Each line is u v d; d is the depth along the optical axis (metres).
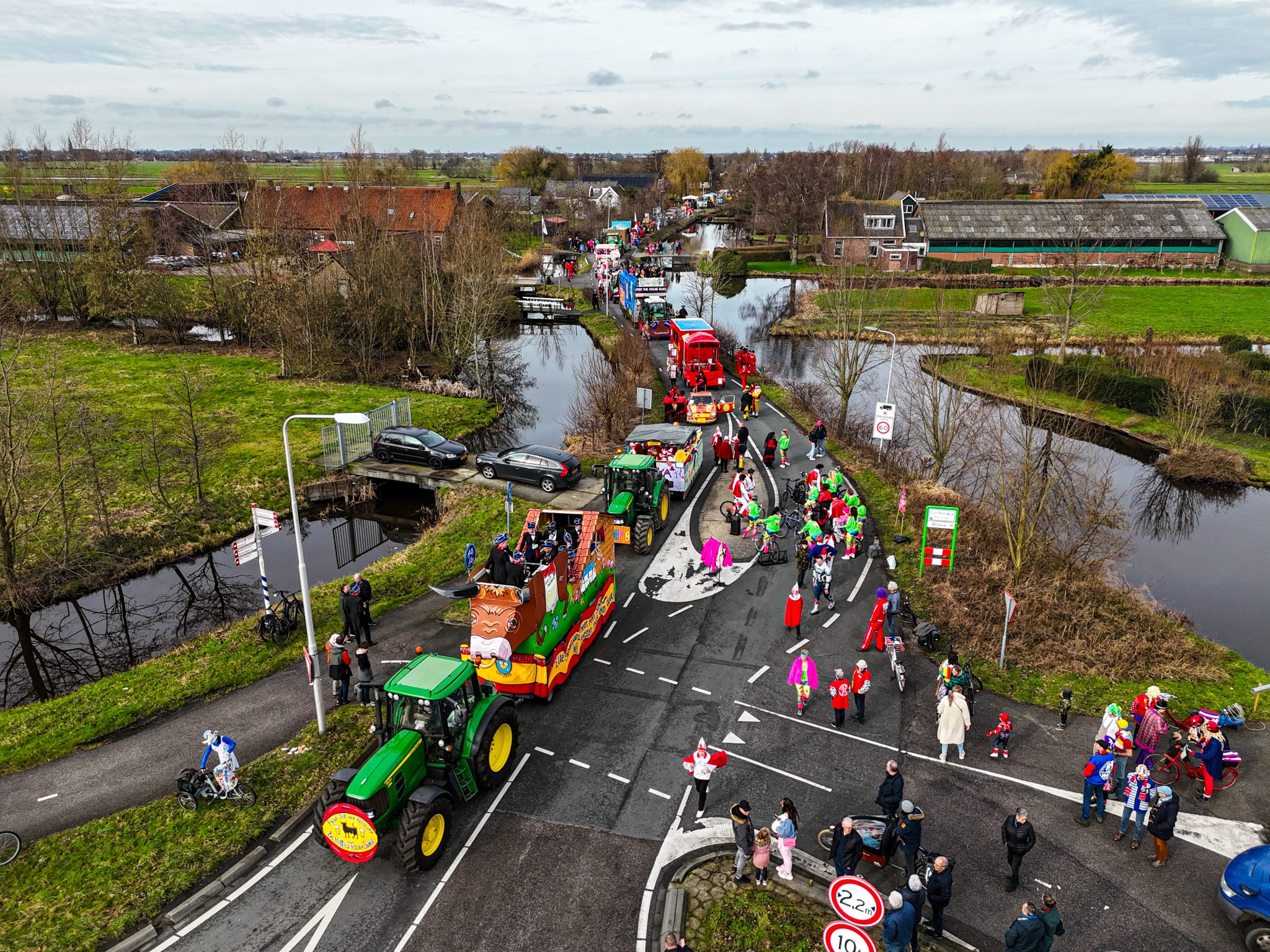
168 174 149.50
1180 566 30.56
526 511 30.73
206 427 37.53
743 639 22.45
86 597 27.78
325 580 28.66
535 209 151.75
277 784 16.61
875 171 163.38
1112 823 15.71
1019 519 27.59
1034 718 19.05
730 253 96.62
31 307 64.50
